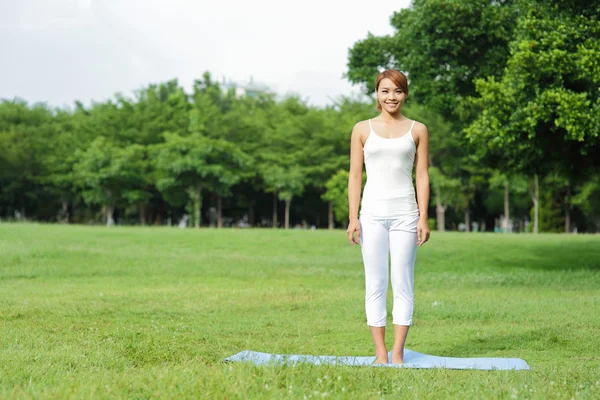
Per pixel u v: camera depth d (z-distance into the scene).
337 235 29.23
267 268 17.81
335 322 8.66
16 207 62.41
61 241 23.42
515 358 5.92
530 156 17.48
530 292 12.70
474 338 7.44
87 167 54.47
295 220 71.31
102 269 16.67
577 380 4.70
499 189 54.44
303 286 13.45
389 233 5.82
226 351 6.38
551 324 8.44
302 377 4.44
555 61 14.66
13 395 3.72
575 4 15.52
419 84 19.11
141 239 25.33
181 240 25.45
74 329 7.58
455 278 15.40
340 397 3.93
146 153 58.69
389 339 7.40
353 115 63.03
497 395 4.03
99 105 67.38
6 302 10.05
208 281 14.66
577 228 61.19
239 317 9.01
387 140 5.80
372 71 21.41
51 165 59.06
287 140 59.53
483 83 16.08
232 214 71.31
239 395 3.85
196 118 57.62
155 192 61.00
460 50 18.70
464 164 52.97
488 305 10.30
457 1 18.06
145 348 6.21
